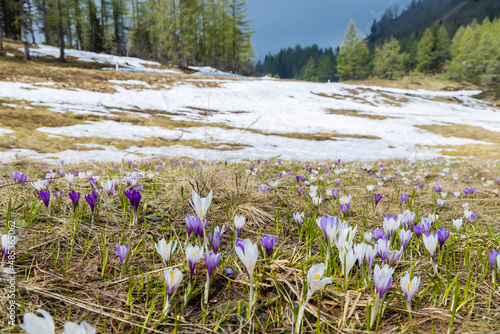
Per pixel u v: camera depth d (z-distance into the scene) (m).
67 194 2.56
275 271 1.45
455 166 8.52
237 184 2.79
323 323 1.11
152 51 64.31
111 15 58.03
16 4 44.81
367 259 1.25
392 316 1.16
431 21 180.50
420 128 24.17
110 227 1.96
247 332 1.05
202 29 56.50
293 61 185.38
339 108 31.12
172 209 2.46
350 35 88.69
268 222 2.33
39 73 25.27
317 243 1.88
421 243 1.93
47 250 1.55
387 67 89.25
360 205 3.08
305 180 4.39
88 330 0.62
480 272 1.54
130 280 1.18
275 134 18.45
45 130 11.66
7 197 2.34
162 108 23.14
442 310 1.18
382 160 10.62
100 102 21.14
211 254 1.13
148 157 7.93
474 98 48.56
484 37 75.38
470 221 2.12
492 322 1.11
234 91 32.09
